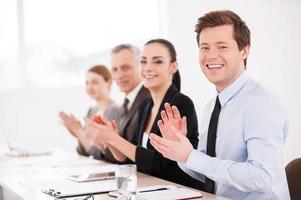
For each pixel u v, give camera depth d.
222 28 1.96
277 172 1.79
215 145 2.05
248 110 1.90
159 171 2.50
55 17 4.71
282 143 1.83
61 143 4.60
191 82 4.62
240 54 2.00
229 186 1.97
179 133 1.90
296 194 2.15
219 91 2.10
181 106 2.54
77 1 4.76
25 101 4.49
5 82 4.54
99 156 3.42
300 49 4.35
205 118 2.26
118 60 3.34
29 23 4.62
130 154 2.56
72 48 4.76
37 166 2.90
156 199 1.76
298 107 4.36
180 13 4.62
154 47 2.67
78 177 2.32
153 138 1.89
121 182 1.80
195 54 4.64
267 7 4.37
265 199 1.89
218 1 4.51
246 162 1.80
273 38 4.37
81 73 4.77
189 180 2.51
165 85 2.68
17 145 4.45
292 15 4.35
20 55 4.56
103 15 4.80
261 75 4.36
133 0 4.84
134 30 4.85
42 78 4.68
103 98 3.79
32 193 2.03
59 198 1.90
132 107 3.06
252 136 1.83
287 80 4.36
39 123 4.53
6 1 4.54
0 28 4.53
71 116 3.72
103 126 2.63
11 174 2.61
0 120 4.41
